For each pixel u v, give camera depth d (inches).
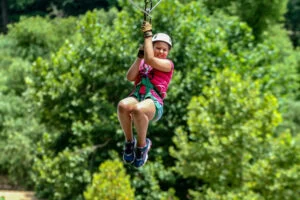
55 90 2228.1
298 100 3312.0
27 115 3243.1
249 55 2388.0
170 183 2151.8
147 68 590.6
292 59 3612.2
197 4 2476.6
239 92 1734.7
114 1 5580.7
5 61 3919.8
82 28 2306.8
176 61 2262.6
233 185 1688.0
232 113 1697.8
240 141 1626.5
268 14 4087.1
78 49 2295.8
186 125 2190.0
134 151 609.9
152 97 576.1
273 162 1630.2
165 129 2188.7
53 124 2377.0
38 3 6451.8
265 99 1697.8
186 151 1700.3
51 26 4360.2
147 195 2075.5
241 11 4121.6
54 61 2294.5
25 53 4180.6
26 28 4165.8
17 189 3132.4
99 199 1798.7
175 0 2282.2
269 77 2336.4
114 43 2251.5
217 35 2418.8
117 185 1800.0
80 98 2277.3
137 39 2337.6
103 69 2244.1
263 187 1644.9
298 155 1621.6
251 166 1668.3
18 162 2974.9
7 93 3572.8
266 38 3961.6
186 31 2252.7
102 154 2197.3
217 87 1753.2
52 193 2349.9
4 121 3225.9
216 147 1638.8
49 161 2134.6
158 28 2277.3
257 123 1668.3
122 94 2295.8
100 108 2261.3
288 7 6520.7
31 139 2967.5
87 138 2202.3
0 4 6845.5
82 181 2129.7
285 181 1605.6
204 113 1721.2
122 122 583.2
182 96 2159.2
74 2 5816.9
